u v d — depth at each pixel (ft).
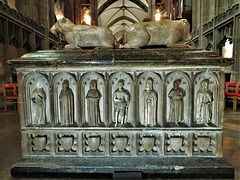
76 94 5.25
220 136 5.05
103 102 5.27
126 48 5.74
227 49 21.35
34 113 5.30
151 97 5.16
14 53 21.84
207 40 25.96
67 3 46.85
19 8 24.30
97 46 5.81
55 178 4.96
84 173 4.94
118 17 75.72
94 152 5.29
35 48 26.58
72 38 5.75
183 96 5.15
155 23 5.63
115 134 5.30
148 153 5.22
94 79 5.31
